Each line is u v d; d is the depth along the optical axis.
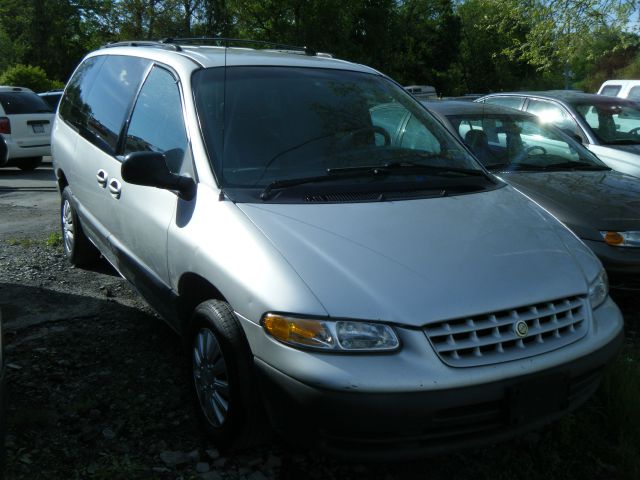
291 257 2.93
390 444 2.69
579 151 6.53
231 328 3.04
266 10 36.03
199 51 4.39
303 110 3.96
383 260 2.95
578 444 3.43
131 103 4.52
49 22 45.41
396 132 4.12
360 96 4.25
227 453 3.25
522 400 2.81
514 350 2.85
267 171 3.54
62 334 4.54
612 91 15.05
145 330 4.65
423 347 2.71
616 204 5.18
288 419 2.79
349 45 37.69
